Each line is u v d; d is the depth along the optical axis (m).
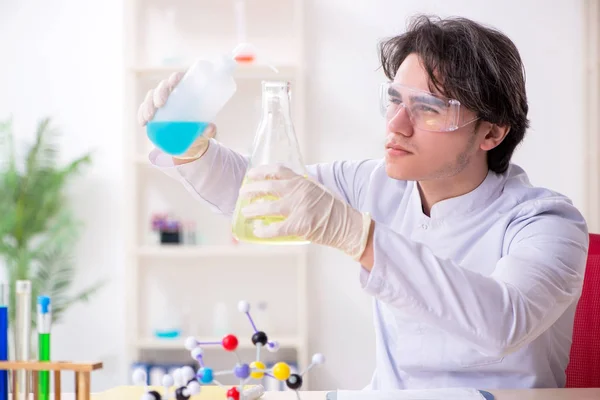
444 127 1.32
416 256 1.13
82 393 1.03
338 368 3.90
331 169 1.79
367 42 3.90
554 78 3.85
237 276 3.93
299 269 3.79
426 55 1.34
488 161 1.53
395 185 1.65
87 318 3.95
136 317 3.75
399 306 1.14
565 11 3.84
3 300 1.07
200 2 3.93
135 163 3.79
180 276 3.94
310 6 3.91
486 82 1.35
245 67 3.69
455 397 1.24
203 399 1.24
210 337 3.83
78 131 3.96
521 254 1.26
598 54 3.67
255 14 3.91
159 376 3.63
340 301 3.90
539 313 1.18
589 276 1.73
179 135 1.19
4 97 3.99
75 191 3.94
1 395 1.05
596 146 3.68
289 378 1.03
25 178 3.71
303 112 3.77
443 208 1.51
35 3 3.97
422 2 3.88
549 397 1.26
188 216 3.94
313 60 3.91
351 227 1.12
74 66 3.97
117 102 3.96
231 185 1.60
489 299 1.13
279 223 1.10
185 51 3.93
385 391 1.29
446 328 1.14
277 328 3.92
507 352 1.16
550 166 3.84
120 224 3.95
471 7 3.86
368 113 3.90
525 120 1.49
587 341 1.71
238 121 3.87
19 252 3.66
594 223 3.67
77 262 3.94
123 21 3.95
